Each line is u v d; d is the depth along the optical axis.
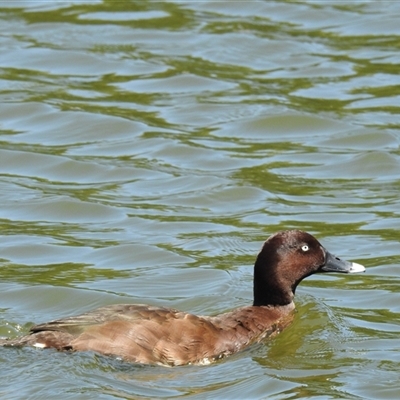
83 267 15.30
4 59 22.55
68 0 25.44
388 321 13.78
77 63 22.50
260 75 22.16
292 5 25.06
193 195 17.77
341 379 11.95
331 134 19.98
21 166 18.75
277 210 17.28
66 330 11.87
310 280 15.22
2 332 13.39
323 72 22.20
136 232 16.45
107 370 11.59
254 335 12.81
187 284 14.83
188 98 21.28
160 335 11.89
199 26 24.14
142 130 20.02
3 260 15.51
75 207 17.27
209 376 11.82
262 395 11.49
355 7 25.03
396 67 22.33
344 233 16.47
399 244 16.03
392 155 19.12
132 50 23.09
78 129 20.05
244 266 15.38
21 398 11.09
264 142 19.80
